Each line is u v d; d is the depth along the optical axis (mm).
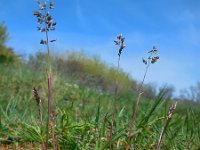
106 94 9547
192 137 3393
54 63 11039
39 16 2295
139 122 3279
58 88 8031
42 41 2346
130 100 8094
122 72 14391
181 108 7320
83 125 3100
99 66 15547
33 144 3229
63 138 2986
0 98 5711
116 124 3271
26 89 7340
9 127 3502
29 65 11719
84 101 6961
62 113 3375
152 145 3117
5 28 14148
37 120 3883
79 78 11500
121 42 2406
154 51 2367
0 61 13047
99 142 2953
